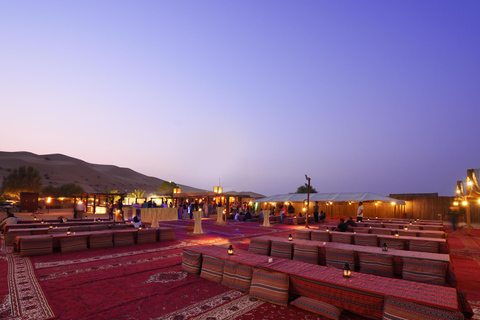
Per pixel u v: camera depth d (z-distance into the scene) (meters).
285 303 4.98
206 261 6.64
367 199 25.75
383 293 4.14
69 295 5.46
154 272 7.16
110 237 11.00
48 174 107.38
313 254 7.82
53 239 9.80
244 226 20.81
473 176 16.89
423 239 9.09
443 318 3.51
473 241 13.84
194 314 4.65
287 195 32.75
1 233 14.56
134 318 4.48
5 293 5.50
